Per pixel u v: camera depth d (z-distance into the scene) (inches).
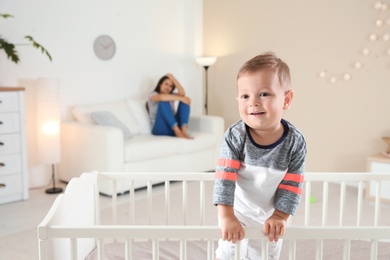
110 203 154.8
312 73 189.5
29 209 149.2
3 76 165.2
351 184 180.2
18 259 109.9
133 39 207.5
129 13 204.5
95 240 94.0
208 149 195.0
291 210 60.9
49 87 161.8
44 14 174.9
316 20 186.1
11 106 153.3
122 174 87.3
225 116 224.1
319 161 191.2
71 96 186.5
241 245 68.2
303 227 56.8
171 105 194.9
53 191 167.8
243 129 61.4
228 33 218.1
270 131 60.7
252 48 209.6
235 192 67.8
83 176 83.6
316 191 171.2
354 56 177.2
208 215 143.3
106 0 195.2
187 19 227.0
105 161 159.3
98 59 194.5
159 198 161.3
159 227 57.2
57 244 67.1
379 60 171.2
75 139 171.5
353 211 147.7
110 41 198.1
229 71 219.9
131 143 167.3
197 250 94.0
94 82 194.1
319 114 189.3
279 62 58.6
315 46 187.5
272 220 57.9
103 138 159.0
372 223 136.5
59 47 180.7
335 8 180.2
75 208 75.4
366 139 177.8
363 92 176.6
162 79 198.4
